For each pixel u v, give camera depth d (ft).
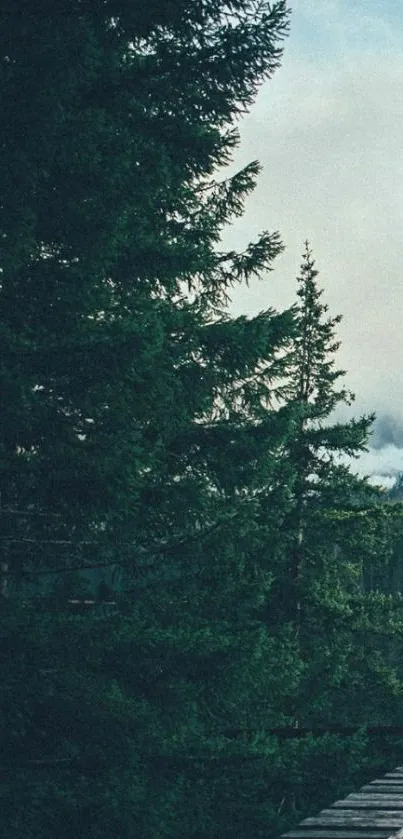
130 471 31.40
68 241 32.83
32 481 32.27
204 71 35.19
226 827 39.83
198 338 36.04
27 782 31.99
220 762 40.09
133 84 34.60
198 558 38.58
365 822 18.45
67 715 32.27
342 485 76.38
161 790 35.86
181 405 36.52
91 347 30.40
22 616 32.63
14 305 32.71
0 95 29.27
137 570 38.04
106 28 33.58
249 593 47.37
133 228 36.17
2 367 29.66
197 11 34.22
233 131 35.83
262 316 36.94
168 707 34.32
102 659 33.73
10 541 35.12
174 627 38.01
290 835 17.25
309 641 74.90
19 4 30.04
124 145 31.99
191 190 44.01
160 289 40.91
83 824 32.17
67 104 31.71
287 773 43.68
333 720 80.28
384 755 51.80
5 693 31.19
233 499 40.42
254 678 36.55
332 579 78.38
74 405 31.99
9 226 29.91
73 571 37.93
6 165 29.32
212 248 43.57
